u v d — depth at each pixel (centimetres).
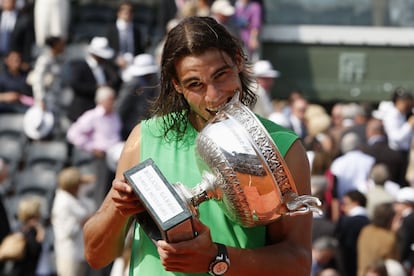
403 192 2623
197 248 770
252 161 777
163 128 881
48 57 3584
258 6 3678
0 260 2547
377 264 2266
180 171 865
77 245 2625
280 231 848
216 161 787
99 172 2936
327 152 2766
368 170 2795
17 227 3175
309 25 3859
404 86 3838
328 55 3856
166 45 830
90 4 4122
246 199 790
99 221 850
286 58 3856
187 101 838
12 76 3628
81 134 2959
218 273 793
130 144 893
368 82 3847
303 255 838
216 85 812
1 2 3981
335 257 2383
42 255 2666
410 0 3838
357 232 2438
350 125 3188
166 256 771
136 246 886
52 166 3356
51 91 3534
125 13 3628
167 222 761
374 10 3853
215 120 805
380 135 3023
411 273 2452
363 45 3847
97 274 2647
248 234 850
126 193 792
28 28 3881
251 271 809
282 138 855
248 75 884
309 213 856
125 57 3566
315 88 3853
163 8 3822
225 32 825
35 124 3419
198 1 3353
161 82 866
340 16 3862
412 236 2477
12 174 3359
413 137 3195
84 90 3281
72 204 2620
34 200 2603
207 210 855
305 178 855
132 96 2950
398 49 3847
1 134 3500
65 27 3903
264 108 2872
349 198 2491
